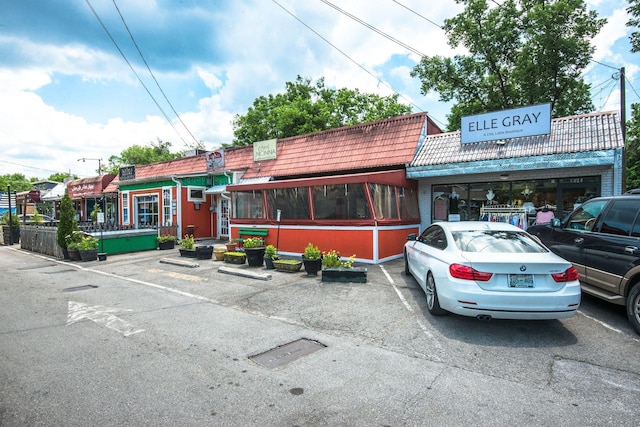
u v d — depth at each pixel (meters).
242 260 11.00
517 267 4.77
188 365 4.24
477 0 21.98
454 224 6.42
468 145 12.48
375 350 4.63
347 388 3.68
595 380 3.83
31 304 7.08
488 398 3.47
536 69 20.28
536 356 4.41
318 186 11.38
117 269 11.07
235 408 3.32
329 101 32.75
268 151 17.53
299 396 3.53
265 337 5.14
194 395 3.56
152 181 19.22
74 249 13.07
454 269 5.09
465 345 4.75
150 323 5.79
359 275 8.16
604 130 10.41
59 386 3.76
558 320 5.68
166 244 15.30
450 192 13.17
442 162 12.16
